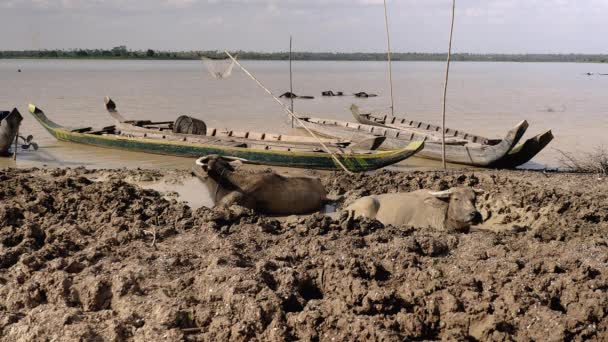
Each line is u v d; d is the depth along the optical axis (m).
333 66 176.25
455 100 44.28
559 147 21.88
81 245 9.69
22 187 13.05
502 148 17.28
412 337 6.99
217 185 12.45
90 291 7.64
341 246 9.73
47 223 10.70
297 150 16.95
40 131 23.78
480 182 15.00
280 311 7.13
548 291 7.81
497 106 38.84
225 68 16.12
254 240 10.14
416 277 8.19
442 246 9.71
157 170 16.56
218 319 7.04
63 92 45.12
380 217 11.82
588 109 36.56
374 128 22.02
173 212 11.55
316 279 8.32
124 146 19.48
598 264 8.79
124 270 8.33
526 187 14.13
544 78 92.00
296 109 36.12
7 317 7.10
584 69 164.50
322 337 6.79
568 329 6.76
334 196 14.15
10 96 40.38
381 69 140.25
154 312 7.27
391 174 16.00
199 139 19.17
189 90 51.00
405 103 41.44
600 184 15.55
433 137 20.00
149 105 35.84
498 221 12.37
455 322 7.14
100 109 32.53
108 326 6.89
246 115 31.31
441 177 15.09
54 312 7.14
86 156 18.86
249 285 7.66
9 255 8.95
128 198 12.40
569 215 11.87
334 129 22.91
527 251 9.68
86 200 12.23
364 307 7.34
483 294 7.54
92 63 184.00
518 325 6.97
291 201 12.55
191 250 9.54
